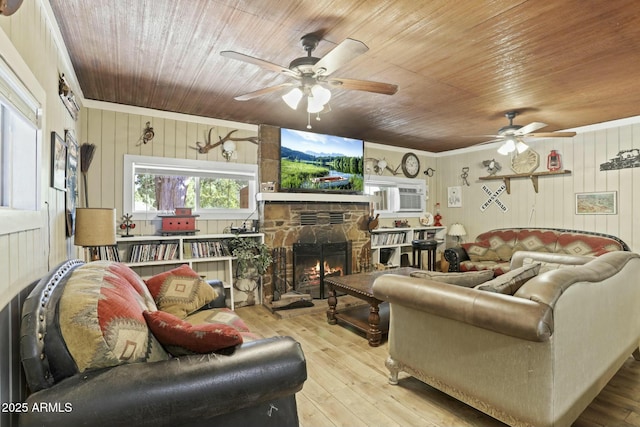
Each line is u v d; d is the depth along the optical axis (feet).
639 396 7.24
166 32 7.85
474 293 5.93
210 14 7.14
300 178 16.10
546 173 17.38
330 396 7.49
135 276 6.67
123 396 3.53
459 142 19.93
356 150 17.78
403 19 7.30
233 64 9.53
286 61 9.38
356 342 10.66
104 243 8.24
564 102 12.67
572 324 5.62
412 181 21.85
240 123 15.46
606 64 9.47
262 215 15.14
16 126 5.37
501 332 5.51
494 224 20.01
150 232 13.58
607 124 15.44
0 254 3.92
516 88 11.28
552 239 16.39
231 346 4.45
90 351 3.75
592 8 6.91
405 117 14.67
